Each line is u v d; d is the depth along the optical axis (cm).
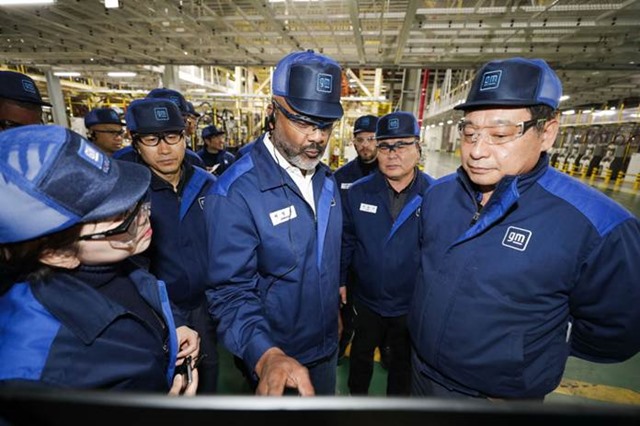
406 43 387
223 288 98
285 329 107
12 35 408
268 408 27
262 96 679
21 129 51
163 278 149
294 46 427
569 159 1211
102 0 294
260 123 798
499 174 85
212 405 27
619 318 81
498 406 25
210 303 99
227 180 100
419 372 111
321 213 108
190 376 96
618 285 78
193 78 688
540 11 276
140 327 68
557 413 24
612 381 208
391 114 154
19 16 344
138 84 896
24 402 28
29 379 47
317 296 109
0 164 46
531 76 76
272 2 290
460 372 94
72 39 422
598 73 545
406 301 163
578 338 95
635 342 83
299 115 87
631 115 852
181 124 148
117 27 372
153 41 419
